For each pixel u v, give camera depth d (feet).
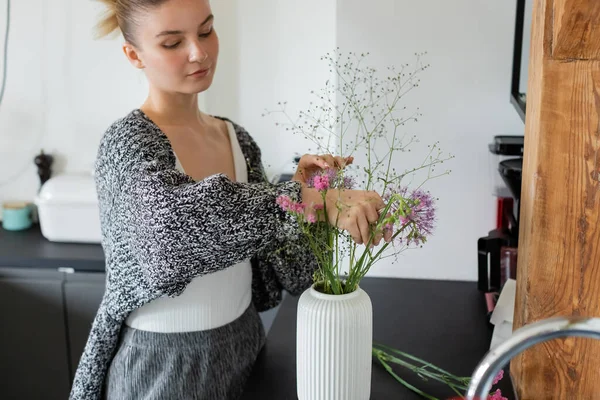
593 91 3.10
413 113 5.63
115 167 3.84
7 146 8.18
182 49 3.93
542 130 3.19
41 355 7.16
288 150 7.61
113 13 4.28
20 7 7.77
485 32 5.44
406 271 5.99
